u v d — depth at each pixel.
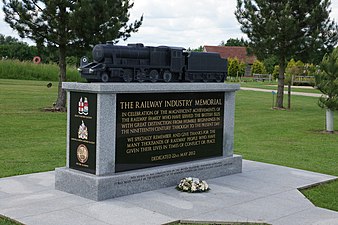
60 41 21.66
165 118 9.62
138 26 22.77
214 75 11.41
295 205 8.53
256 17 28.25
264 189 9.59
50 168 11.16
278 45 28.48
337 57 18.73
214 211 8.01
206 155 10.60
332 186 10.16
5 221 7.19
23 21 21.20
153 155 9.48
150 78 10.26
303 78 56.06
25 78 47.94
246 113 26.50
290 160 13.30
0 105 24.50
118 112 8.77
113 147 8.75
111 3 20.77
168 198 8.70
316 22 27.98
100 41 20.84
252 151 14.69
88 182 8.48
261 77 72.56
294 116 25.75
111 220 7.36
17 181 9.65
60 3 20.69
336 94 19.00
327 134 19.02
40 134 16.38
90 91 8.50
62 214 7.57
